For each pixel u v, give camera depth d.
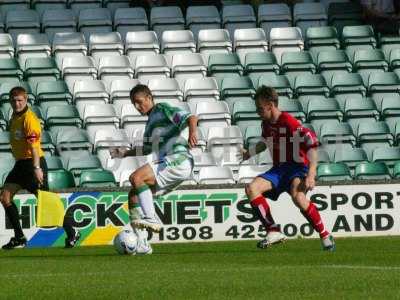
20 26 65.69
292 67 63.12
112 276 28.72
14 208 42.19
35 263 34.03
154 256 36.66
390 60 64.25
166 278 27.84
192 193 47.25
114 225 46.91
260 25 67.31
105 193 46.88
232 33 66.88
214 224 47.28
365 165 53.31
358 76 61.97
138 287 25.88
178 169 36.41
